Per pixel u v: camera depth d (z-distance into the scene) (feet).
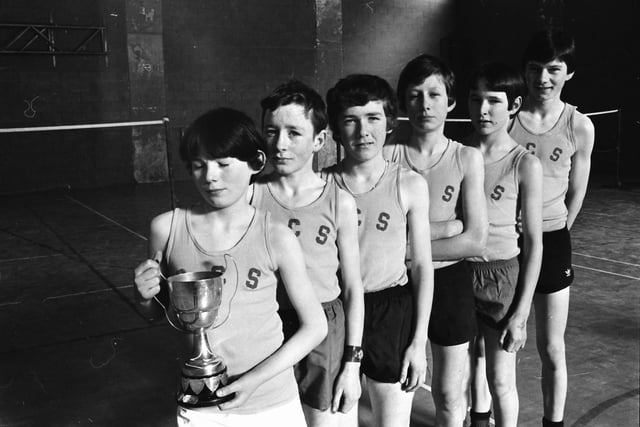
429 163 6.30
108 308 13.58
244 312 4.17
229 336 4.16
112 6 33.53
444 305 6.15
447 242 6.11
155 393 9.36
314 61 39.47
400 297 5.60
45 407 8.92
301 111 4.80
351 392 5.02
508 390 6.73
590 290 14.08
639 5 33.81
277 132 4.86
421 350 5.57
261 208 5.22
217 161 3.86
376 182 5.58
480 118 6.50
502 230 6.63
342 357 5.16
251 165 4.07
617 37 34.99
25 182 32.37
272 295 4.31
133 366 10.39
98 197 30.68
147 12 34.40
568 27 37.09
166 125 18.43
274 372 4.07
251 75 37.88
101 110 33.96
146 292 3.90
